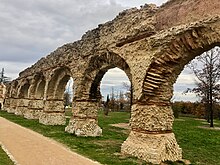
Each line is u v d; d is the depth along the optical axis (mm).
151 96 10906
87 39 16641
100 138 15844
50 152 11297
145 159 10242
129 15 12625
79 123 16812
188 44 9797
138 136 11094
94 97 17078
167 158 10289
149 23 11367
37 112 29281
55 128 20422
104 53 14617
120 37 12945
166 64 10508
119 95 69562
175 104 46656
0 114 36531
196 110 41875
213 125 28594
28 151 11359
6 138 14844
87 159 10234
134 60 11711
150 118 10758
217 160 11273
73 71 18469
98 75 16406
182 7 10164
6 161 9352
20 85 35781
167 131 10930
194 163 10406
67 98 70938
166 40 10172
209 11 9109
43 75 25781
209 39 9109
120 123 27078
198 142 16062
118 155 11039
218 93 28609
